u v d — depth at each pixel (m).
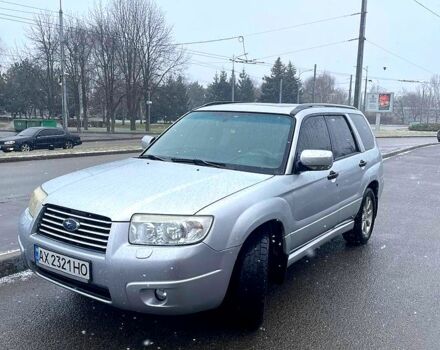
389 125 96.75
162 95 80.12
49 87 63.62
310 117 4.77
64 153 18.38
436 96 102.44
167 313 3.08
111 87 55.00
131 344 3.37
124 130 60.38
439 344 3.50
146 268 2.99
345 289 4.53
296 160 4.18
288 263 4.06
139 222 3.09
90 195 3.39
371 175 5.88
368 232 6.16
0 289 4.29
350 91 71.00
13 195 9.10
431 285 4.70
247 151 4.30
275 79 82.19
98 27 53.25
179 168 4.03
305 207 4.23
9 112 85.38
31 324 3.63
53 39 57.62
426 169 15.71
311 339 3.52
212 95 89.00
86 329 3.57
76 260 3.16
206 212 3.18
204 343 3.41
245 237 3.32
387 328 3.74
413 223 7.50
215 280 3.18
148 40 54.72
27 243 3.50
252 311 3.48
